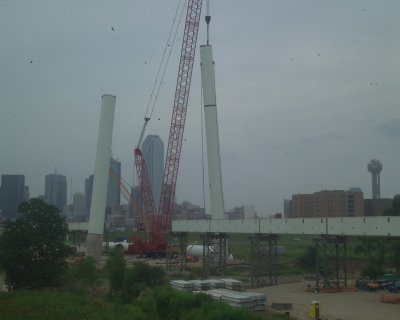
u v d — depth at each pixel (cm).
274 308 6838
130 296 7275
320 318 6131
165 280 8656
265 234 9825
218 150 13512
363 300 7531
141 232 16775
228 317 5556
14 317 5081
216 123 13512
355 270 12412
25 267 7575
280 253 14975
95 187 13450
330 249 9106
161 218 15438
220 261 11256
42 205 7900
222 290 7444
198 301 6281
